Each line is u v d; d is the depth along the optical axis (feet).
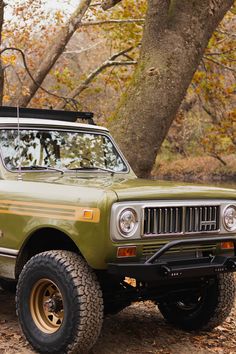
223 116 72.90
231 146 88.89
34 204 20.24
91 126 26.35
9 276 21.36
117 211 18.53
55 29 69.72
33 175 22.89
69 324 18.70
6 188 21.53
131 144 34.47
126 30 66.80
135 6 67.00
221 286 22.67
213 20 35.29
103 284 21.13
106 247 18.47
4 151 23.07
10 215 20.94
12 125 23.86
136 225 18.94
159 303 24.50
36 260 19.70
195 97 92.99
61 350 19.02
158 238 19.53
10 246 20.98
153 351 21.01
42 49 71.31
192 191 20.51
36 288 19.94
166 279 19.44
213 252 21.11
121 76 72.38
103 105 79.20
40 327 19.92
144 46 35.22
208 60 66.39
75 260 19.22
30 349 20.34
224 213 21.24
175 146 126.72
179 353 21.03
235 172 124.57
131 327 23.81
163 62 34.60
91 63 86.07
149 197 19.27
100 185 19.84
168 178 126.93
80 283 18.74
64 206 19.35
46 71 55.36
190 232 20.31
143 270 18.70
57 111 26.71
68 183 20.47
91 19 69.26
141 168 34.78
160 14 34.55
